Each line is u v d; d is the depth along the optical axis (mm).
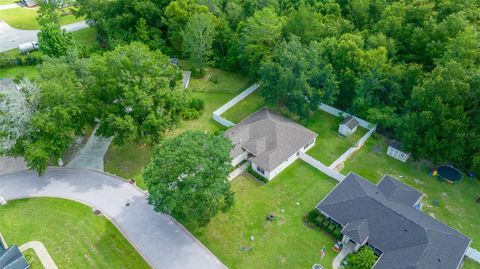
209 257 41156
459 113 46094
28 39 90312
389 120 53750
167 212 42406
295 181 50312
